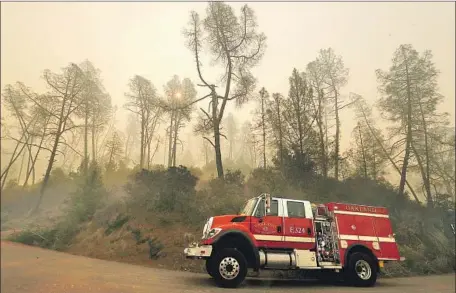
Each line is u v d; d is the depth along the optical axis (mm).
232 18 27891
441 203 26109
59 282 7570
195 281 9266
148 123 41219
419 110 30594
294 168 23125
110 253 14078
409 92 31203
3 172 30781
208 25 27719
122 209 17625
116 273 9766
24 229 19312
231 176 22203
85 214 19547
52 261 11406
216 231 9094
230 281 8508
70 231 17875
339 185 23797
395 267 14656
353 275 10102
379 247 10750
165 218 16047
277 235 9523
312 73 34188
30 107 32719
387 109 31766
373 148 32375
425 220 22078
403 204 24703
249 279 10617
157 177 19312
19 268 9328
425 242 18625
